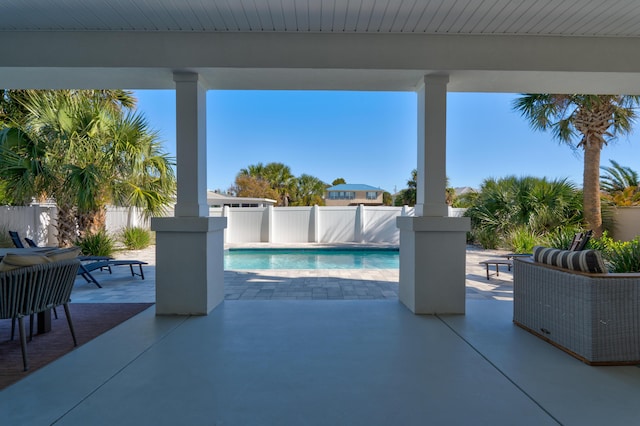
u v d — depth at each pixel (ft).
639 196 44.11
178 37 13.38
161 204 30.37
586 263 9.75
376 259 37.60
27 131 24.80
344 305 15.44
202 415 6.98
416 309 14.12
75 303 16.17
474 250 37.37
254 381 8.43
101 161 26.66
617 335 9.30
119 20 12.59
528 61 13.50
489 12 12.00
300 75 14.16
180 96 13.97
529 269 11.97
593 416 6.95
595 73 13.65
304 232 47.65
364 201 116.98
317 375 8.75
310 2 11.47
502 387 8.13
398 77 14.30
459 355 10.00
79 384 8.28
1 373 8.84
